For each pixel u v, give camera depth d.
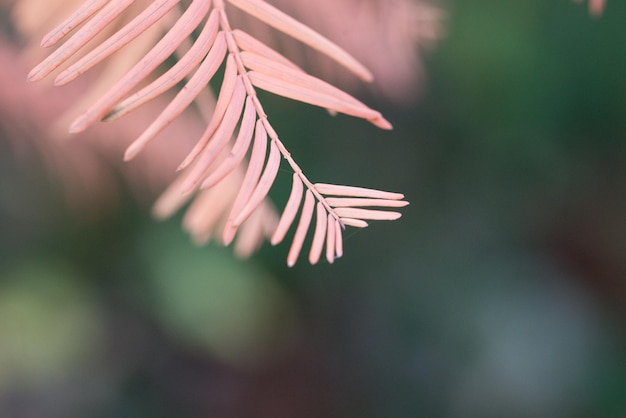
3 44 0.30
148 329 0.91
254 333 0.76
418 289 1.01
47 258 0.74
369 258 1.02
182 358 0.95
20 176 0.56
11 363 0.69
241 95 0.19
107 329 0.84
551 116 0.88
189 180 0.19
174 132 0.33
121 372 0.90
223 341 0.74
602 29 0.81
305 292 1.00
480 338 0.98
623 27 0.81
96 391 0.89
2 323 0.69
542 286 1.01
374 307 1.01
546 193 1.00
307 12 0.28
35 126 0.31
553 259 1.03
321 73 0.29
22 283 0.71
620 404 0.93
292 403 0.95
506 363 0.96
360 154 0.89
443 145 0.94
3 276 0.71
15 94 0.30
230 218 0.19
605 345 0.98
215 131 0.19
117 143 0.32
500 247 1.02
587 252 1.02
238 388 0.95
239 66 0.19
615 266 1.00
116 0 0.19
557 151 0.95
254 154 0.19
